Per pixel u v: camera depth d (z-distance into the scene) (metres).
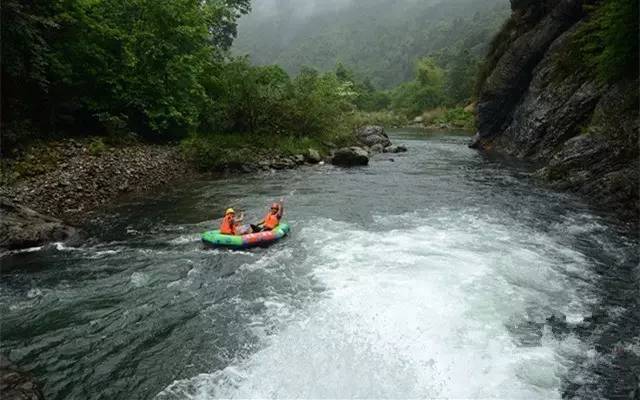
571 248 11.15
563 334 7.19
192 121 23.53
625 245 11.39
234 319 7.81
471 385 5.88
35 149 16.25
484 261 10.10
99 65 19.84
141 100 21.33
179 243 11.78
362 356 6.52
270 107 27.59
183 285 9.23
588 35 22.45
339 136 32.06
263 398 5.75
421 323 7.38
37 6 16.48
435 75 97.56
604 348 6.84
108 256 10.82
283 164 23.89
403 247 11.13
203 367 6.48
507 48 34.22
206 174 21.47
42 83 16.05
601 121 18.81
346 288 8.80
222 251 11.20
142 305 8.38
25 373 6.18
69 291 8.94
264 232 11.77
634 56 18.67
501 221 13.55
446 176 21.69
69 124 19.47
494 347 6.73
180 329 7.52
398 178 21.19
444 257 10.37
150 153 20.16
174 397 5.87
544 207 15.20
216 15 33.50
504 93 32.50
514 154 29.61
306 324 7.50
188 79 23.50
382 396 5.69
